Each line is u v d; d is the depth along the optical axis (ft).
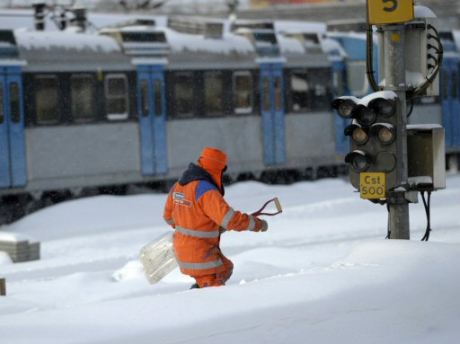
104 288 90.38
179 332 51.78
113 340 50.03
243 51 223.51
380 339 56.54
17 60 182.09
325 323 55.98
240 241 138.21
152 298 57.31
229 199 199.93
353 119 73.92
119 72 199.11
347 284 59.57
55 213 180.24
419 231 133.08
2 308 79.10
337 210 174.81
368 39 74.54
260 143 226.58
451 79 267.18
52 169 188.24
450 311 59.47
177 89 209.56
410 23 74.33
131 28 203.82
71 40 193.77
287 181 241.35
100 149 196.03
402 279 60.85
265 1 497.87
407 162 74.08
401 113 72.84
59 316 54.08
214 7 444.55
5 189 180.75
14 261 129.49
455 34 280.51
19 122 182.60
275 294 57.82
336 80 243.40
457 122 269.03
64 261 127.54
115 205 187.73
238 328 53.47
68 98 190.80
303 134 236.02
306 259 101.91
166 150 207.62
